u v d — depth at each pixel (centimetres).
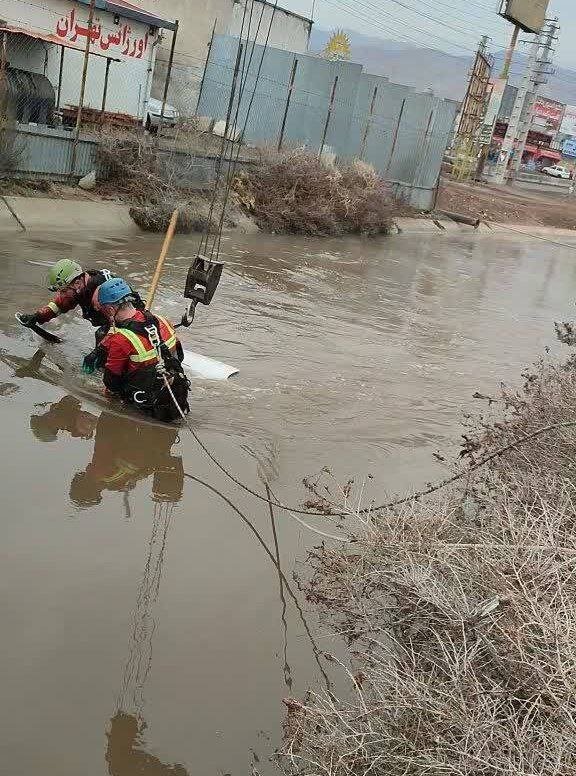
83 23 1698
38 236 1104
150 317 580
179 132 1695
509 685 280
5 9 1540
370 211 1992
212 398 654
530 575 309
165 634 356
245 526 460
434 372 877
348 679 349
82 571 388
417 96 2552
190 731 307
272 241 1611
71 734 295
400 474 568
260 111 2389
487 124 5500
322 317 1037
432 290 1448
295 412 659
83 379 628
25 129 1239
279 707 327
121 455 518
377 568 354
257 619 378
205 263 605
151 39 1883
